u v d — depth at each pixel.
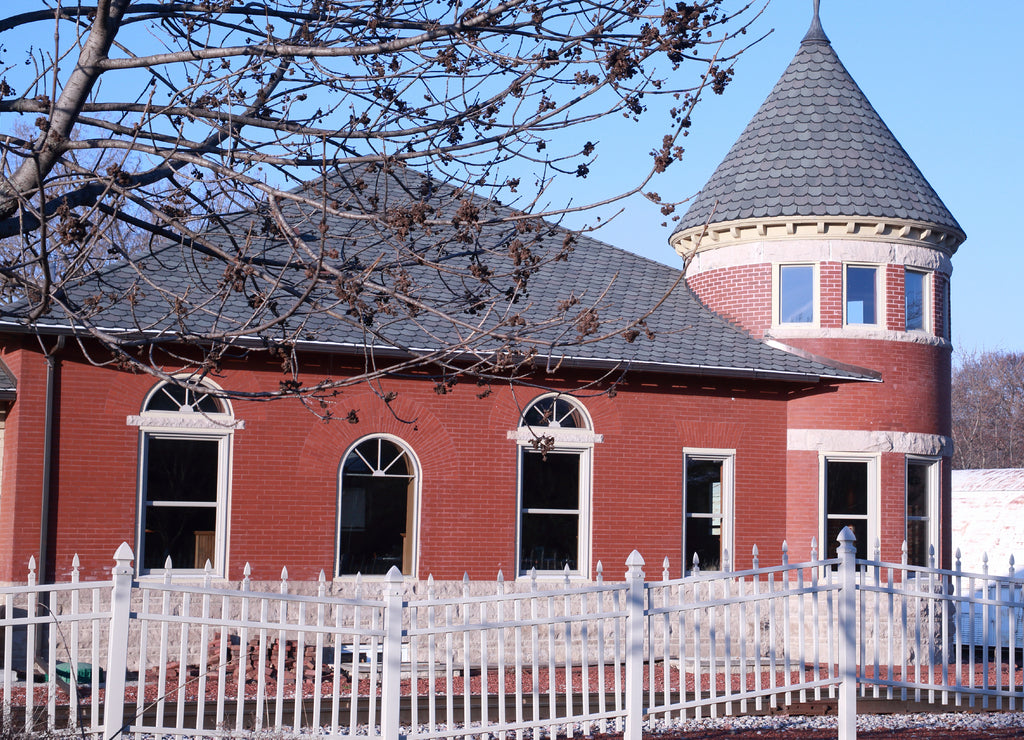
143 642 9.86
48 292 7.37
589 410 18.41
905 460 19.86
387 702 9.91
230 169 7.92
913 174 20.61
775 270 20.08
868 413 19.66
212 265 16.50
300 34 8.26
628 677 11.02
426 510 17.33
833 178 20.06
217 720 10.36
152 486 16.16
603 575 18.16
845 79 21.77
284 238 8.57
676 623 18.45
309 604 16.53
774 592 12.28
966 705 14.01
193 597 15.96
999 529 29.56
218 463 16.45
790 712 13.13
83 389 15.73
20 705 11.88
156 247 18.47
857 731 12.45
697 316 20.42
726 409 19.33
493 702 12.84
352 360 16.98
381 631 10.18
